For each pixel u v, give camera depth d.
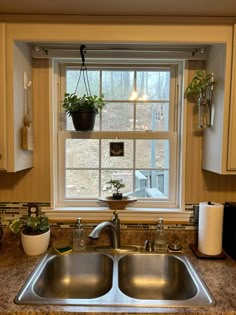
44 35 1.31
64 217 1.60
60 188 1.70
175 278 1.39
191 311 0.96
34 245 1.39
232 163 1.31
